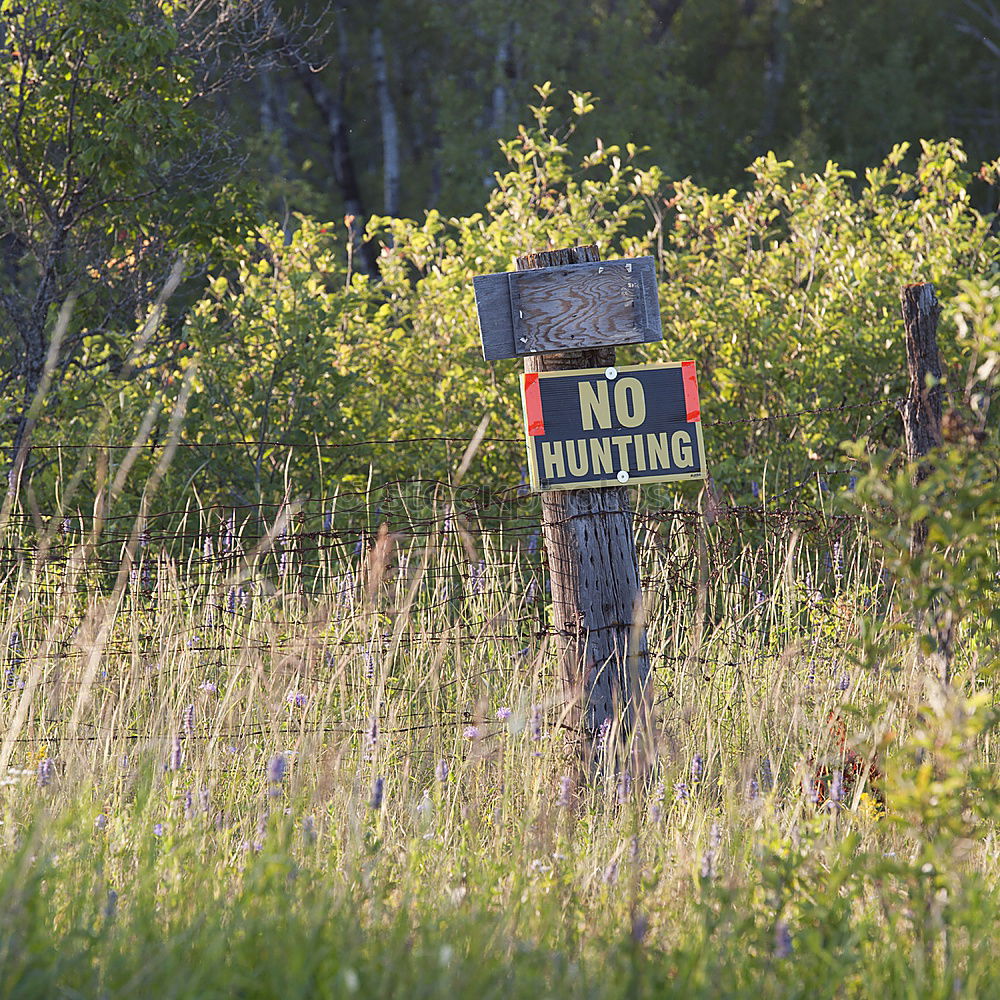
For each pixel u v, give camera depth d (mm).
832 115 83188
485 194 67000
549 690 15195
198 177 31484
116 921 8977
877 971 9000
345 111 86562
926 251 30203
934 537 10336
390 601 17344
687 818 12695
